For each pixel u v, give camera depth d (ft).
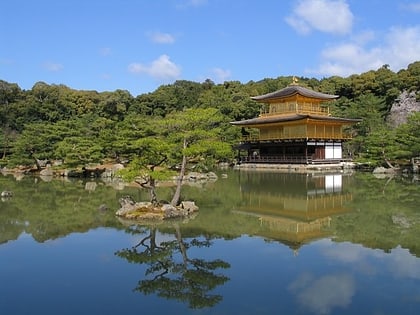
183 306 36.19
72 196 107.14
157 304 36.73
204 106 296.51
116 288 40.91
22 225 71.05
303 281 42.09
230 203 95.71
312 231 65.67
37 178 162.61
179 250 54.60
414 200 97.35
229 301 37.24
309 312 34.63
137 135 88.33
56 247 56.59
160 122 78.54
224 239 60.64
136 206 81.35
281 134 222.89
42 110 278.87
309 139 205.87
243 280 42.70
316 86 334.85
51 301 37.60
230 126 245.04
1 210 85.92
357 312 34.73
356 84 305.73
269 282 42.01
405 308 35.35
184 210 79.82
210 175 155.22
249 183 139.54
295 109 229.66
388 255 51.21
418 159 184.44
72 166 165.99
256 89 333.01
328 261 48.85
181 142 80.59
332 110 265.95
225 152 77.41
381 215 78.79
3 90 294.66
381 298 37.58
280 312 34.76
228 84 364.17
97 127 214.90
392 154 170.50
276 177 161.68
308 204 94.07
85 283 42.34
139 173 79.05
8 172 191.01
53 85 346.74
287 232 65.05
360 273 44.47
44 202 96.94
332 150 221.05
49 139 187.11
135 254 52.90
